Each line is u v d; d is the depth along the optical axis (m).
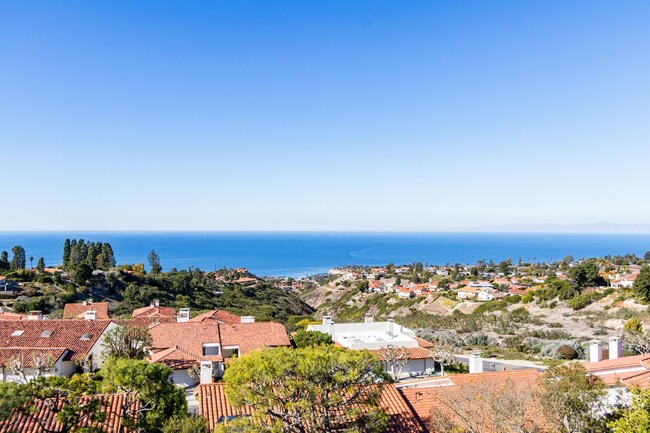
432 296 145.12
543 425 20.20
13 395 18.52
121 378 24.83
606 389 20.31
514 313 99.88
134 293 112.00
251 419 18.89
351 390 19.08
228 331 49.19
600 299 92.88
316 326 55.59
